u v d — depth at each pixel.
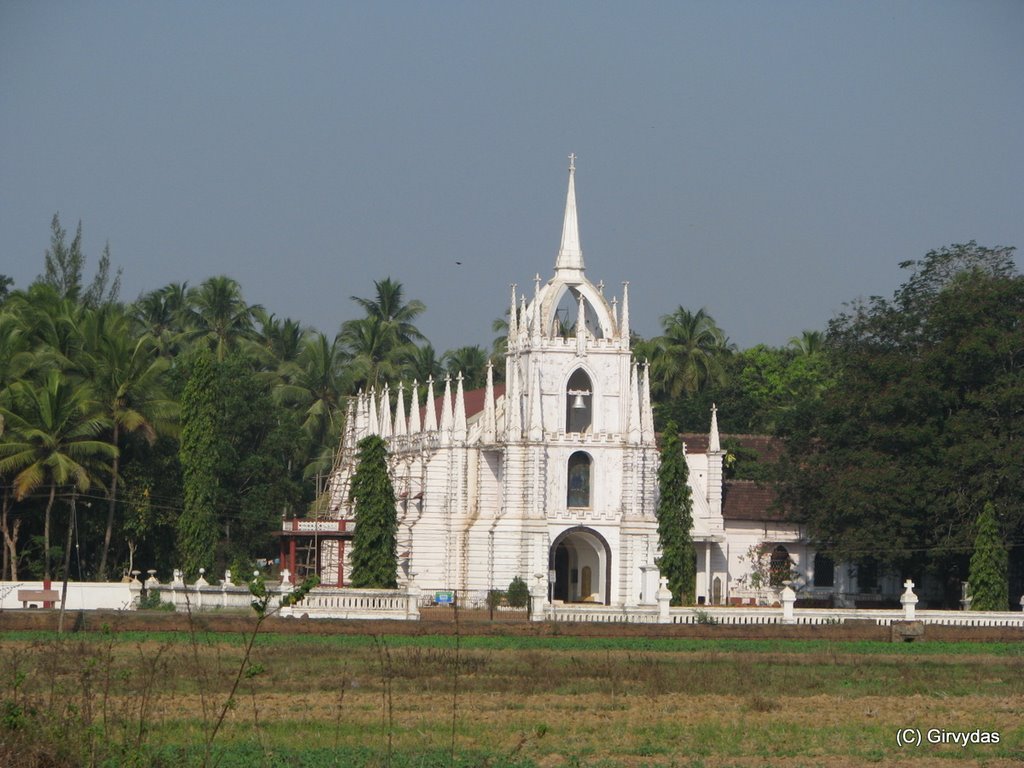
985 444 126.31
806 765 53.31
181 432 133.12
